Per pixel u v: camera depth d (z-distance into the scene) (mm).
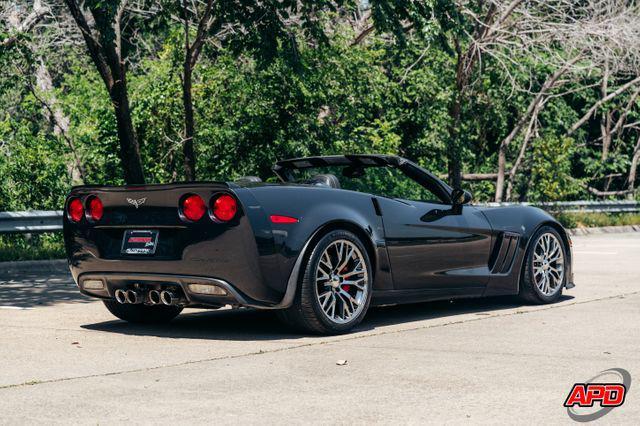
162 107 19719
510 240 8023
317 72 19297
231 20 16094
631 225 26078
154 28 18016
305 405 4281
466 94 24516
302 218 6414
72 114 20781
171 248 6414
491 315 7559
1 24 17781
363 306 6746
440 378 4887
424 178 7539
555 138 25375
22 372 5176
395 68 23344
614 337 6277
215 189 6234
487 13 22781
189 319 7652
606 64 24875
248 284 6219
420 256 7238
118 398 4457
